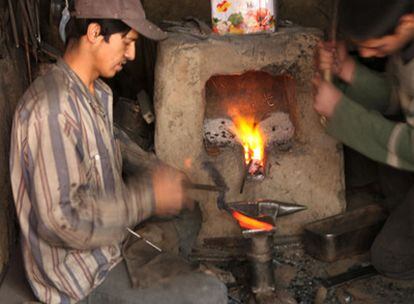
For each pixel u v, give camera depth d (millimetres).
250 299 2867
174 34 3229
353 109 2439
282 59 3143
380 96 2855
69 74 2312
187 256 3086
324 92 2469
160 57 3152
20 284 2643
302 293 2996
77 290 2346
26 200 2303
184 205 2877
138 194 2354
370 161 3682
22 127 2213
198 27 3373
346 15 2291
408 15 2195
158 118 3211
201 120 3225
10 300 2520
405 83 2400
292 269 3197
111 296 2346
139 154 2859
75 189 2193
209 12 4078
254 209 2908
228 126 3525
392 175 3312
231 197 3344
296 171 3348
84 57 2338
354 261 3225
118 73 4102
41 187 2170
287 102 3500
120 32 2307
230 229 3361
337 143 3322
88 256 2381
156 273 2414
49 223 2174
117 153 2611
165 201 2391
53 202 2166
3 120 2877
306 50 3148
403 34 2242
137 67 4105
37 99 2207
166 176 2766
